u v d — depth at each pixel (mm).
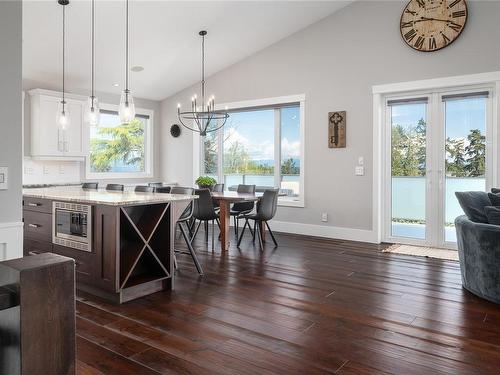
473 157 4988
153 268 3514
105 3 4555
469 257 3359
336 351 2318
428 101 5262
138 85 7070
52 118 5930
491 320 2779
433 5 5035
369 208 5633
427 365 2150
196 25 5484
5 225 2174
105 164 7223
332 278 3832
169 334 2557
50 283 608
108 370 2102
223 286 3580
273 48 6484
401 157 5516
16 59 2215
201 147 7684
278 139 6723
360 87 5660
